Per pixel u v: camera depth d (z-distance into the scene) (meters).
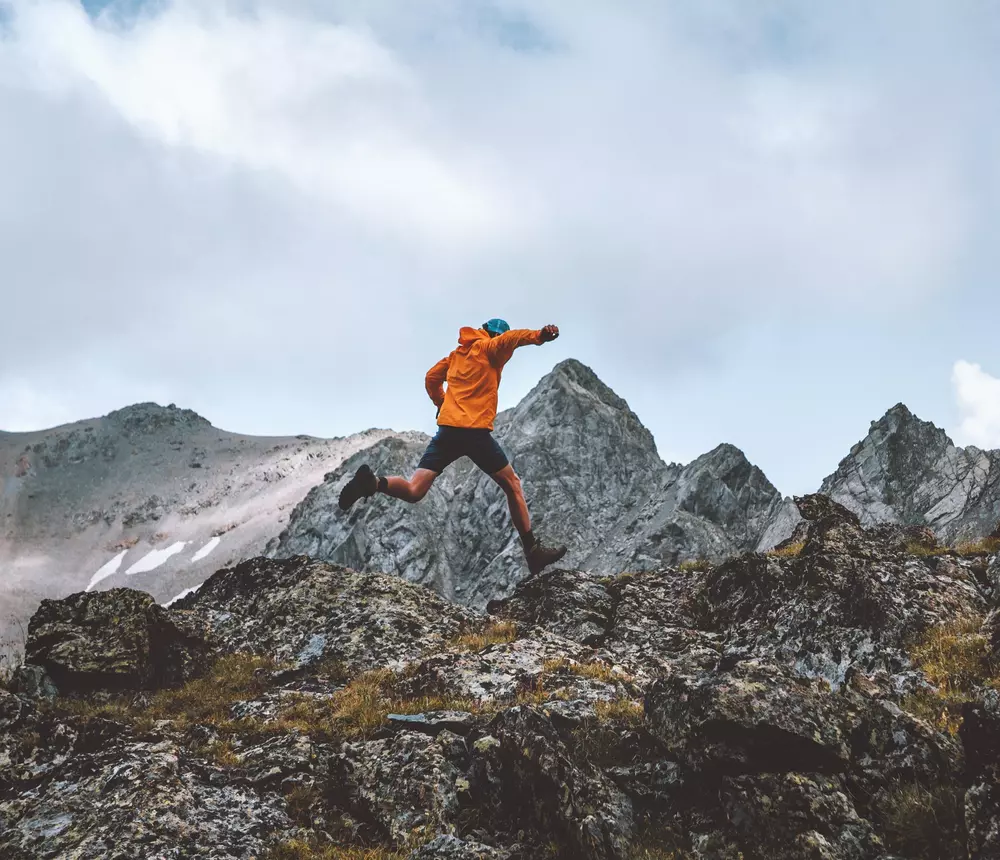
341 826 9.87
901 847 7.95
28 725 11.49
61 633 15.15
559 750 9.55
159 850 8.95
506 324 10.28
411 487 9.52
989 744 7.81
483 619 17.52
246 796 10.17
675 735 9.43
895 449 112.50
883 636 13.21
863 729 9.07
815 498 19.70
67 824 9.41
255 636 17.17
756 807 8.48
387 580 18.44
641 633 15.91
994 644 11.49
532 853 8.91
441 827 9.51
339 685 14.62
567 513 173.12
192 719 13.38
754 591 15.77
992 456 103.50
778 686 9.25
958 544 17.78
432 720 11.42
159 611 15.88
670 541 147.38
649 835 8.79
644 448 194.50
